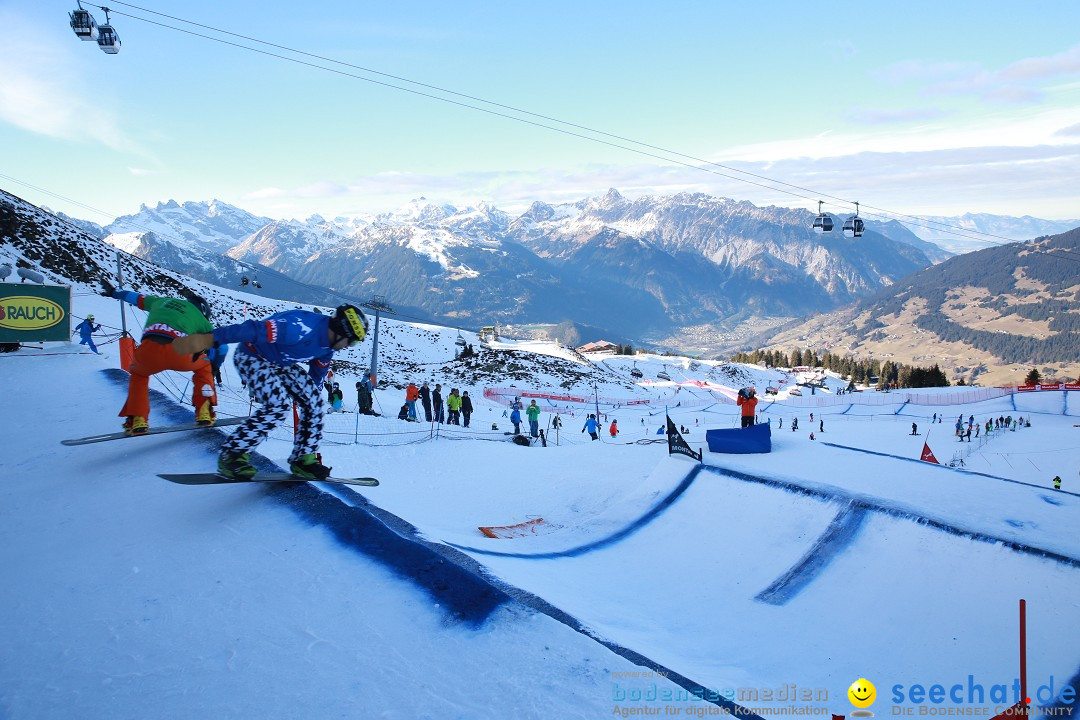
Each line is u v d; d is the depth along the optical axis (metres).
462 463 12.23
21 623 3.90
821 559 6.58
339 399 18.58
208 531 5.05
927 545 6.27
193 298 7.17
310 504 5.38
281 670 3.41
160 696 3.19
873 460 9.25
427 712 3.08
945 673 4.72
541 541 7.88
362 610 4.00
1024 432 58.00
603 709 3.13
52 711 3.07
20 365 12.91
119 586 4.32
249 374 5.25
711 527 7.80
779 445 10.63
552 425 36.22
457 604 4.07
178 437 7.26
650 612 5.91
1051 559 5.56
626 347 127.44
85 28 18.17
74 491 6.05
